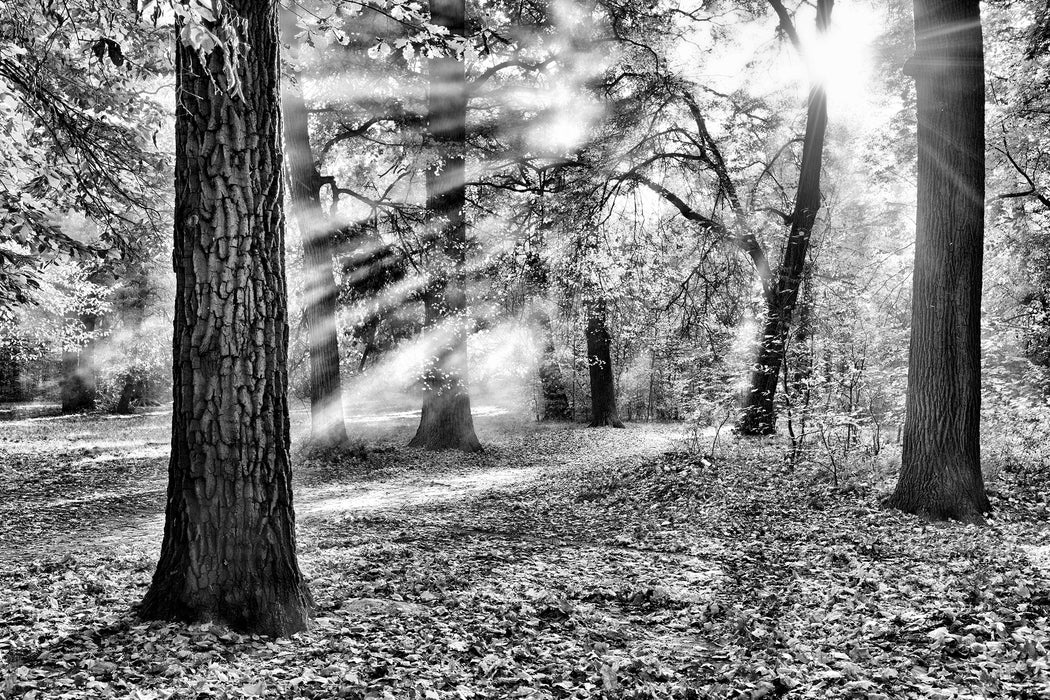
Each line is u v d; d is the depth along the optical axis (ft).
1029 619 17.44
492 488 48.62
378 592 21.21
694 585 22.59
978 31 30.53
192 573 16.26
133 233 33.30
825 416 38.96
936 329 31.07
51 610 18.24
